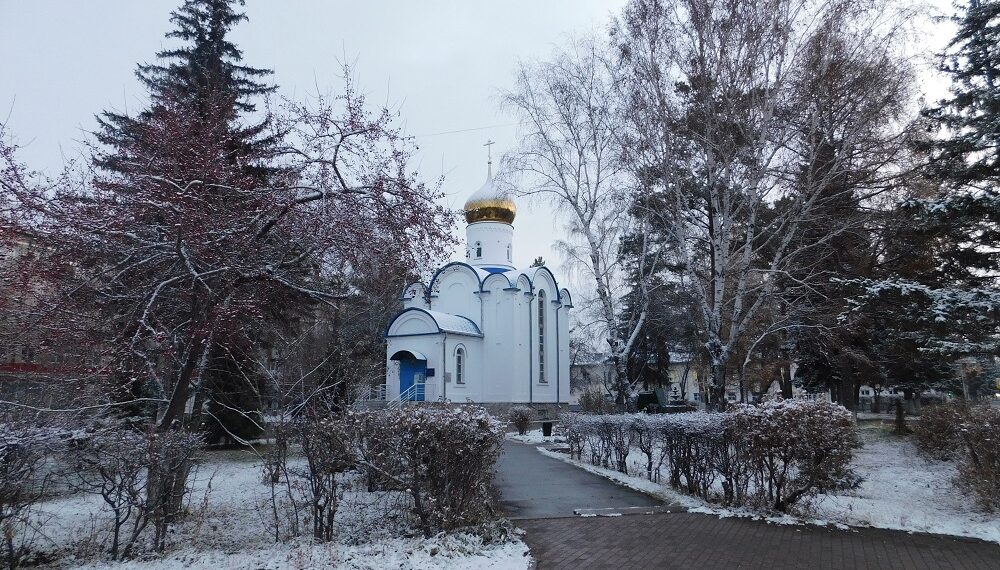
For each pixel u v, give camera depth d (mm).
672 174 17328
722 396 15750
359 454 8305
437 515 7805
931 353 16625
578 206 19875
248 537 8516
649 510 10156
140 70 17812
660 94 16625
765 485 11359
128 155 12234
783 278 19109
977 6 16812
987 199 12992
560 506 10672
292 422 8984
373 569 6559
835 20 15094
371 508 9875
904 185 16609
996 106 14164
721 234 16297
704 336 25625
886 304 16016
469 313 37594
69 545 7836
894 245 18656
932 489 12352
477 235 41062
